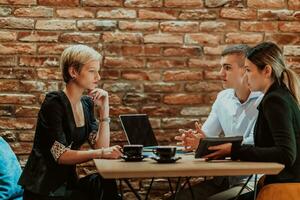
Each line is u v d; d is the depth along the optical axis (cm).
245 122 357
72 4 406
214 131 376
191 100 418
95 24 409
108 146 336
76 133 307
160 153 257
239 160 264
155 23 414
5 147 329
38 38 405
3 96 403
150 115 415
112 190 290
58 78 407
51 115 294
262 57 276
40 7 404
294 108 267
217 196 310
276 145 256
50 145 290
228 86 357
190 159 273
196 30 417
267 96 266
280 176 265
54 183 289
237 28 420
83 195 291
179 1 415
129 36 412
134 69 413
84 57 308
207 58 419
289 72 277
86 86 310
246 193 299
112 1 409
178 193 348
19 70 404
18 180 311
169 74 416
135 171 229
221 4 418
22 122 405
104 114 338
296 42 421
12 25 402
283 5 423
